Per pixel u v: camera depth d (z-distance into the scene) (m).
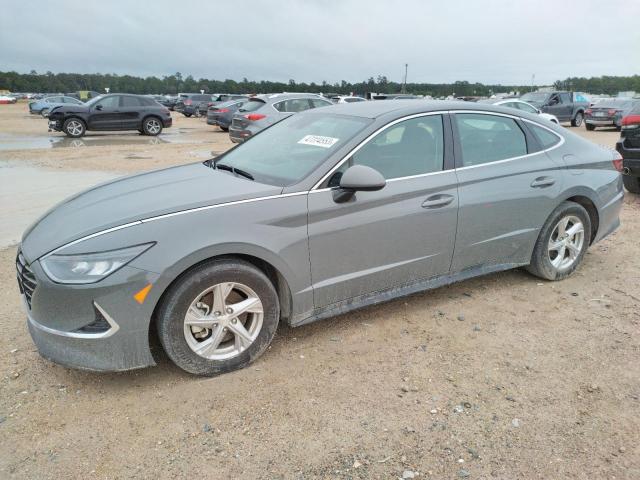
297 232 3.19
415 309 4.06
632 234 6.07
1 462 2.45
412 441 2.60
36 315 2.85
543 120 4.50
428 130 3.79
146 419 2.75
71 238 2.87
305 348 3.47
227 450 2.54
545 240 4.39
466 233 3.90
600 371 3.23
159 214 2.94
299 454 2.51
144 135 20.72
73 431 2.66
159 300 2.88
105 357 2.81
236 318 3.11
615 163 4.82
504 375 3.18
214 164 4.11
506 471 2.42
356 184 3.14
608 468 2.44
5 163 11.66
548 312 4.03
